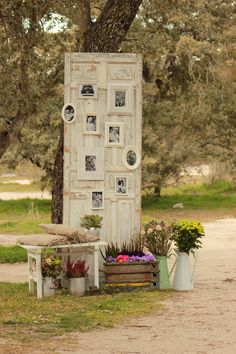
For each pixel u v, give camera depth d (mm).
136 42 17594
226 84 27656
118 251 11227
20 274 13266
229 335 7762
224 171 35656
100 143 11398
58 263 10625
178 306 9523
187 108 30250
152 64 26469
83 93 11344
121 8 12719
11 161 29609
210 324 8352
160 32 21109
